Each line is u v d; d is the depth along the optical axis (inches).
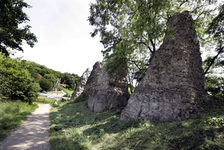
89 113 461.1
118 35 411.8
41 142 195.8
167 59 285.9
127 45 316.8
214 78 451.5
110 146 176.1
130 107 297.3
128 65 568.1
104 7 321.4
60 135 227.8
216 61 459.8
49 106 710.5
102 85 538.6
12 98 508.1
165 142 144.6
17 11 543.5
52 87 2127.2
